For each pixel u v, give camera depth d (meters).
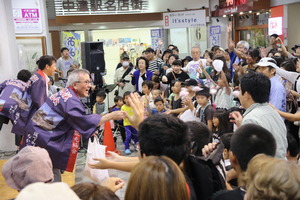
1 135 6.15
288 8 10.32
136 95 2.17
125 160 2.10
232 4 11.58
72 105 3.05
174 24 12.70
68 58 9.18
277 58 5.23
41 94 3.88
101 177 3.03
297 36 10.55
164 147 1.66
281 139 2.40
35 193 1.09
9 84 4.71
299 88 4.16
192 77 6.74
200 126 2.20
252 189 1.35
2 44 6.01
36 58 9.12
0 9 5.96
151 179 1.30
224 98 4.53
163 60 8.76
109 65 13.77
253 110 2.43
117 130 6.68
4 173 1.99
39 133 3.09
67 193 1.13
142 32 13.75
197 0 13.18
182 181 1.34
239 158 1.85
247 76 2.47
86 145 6.08
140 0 13.34
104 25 13.34
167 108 5.70
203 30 13.37
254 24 11.97
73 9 13.04
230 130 3.49
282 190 1.25
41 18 9.08
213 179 1.85
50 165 2.01
